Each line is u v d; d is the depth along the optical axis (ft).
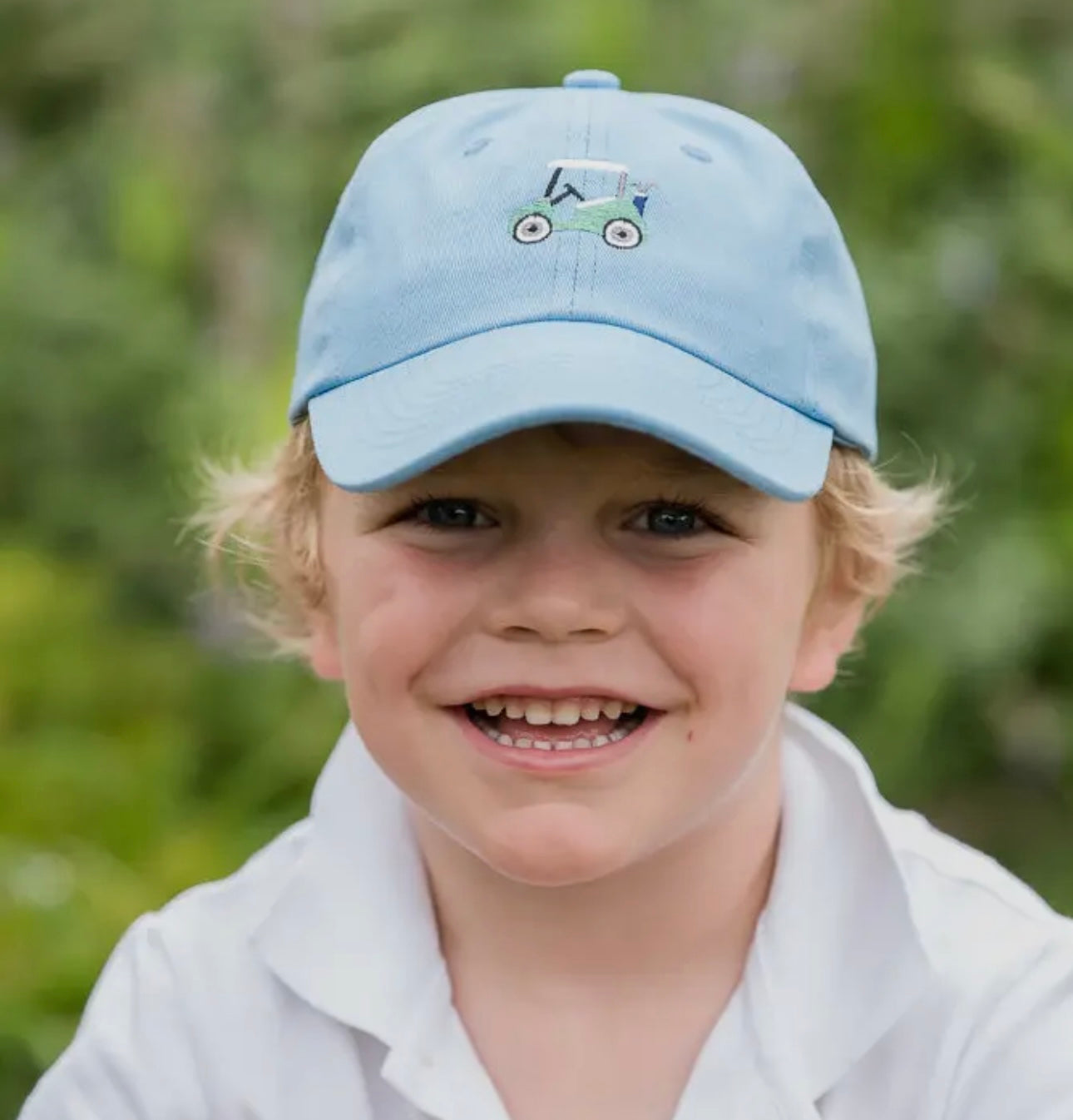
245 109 18.42
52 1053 12.84
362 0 17.43
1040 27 16.11
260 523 9.29
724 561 7.23
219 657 16.94
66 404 18.43
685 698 7.24
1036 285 15.02
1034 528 14.67
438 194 7.57
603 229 7.33
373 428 7.26
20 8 20.71
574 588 7.06
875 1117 7.72
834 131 15.99
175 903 8.68
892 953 7.80
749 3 16.22
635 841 7.29
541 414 6.87
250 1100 7.99
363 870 8.17
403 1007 7.90
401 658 7.27
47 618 17.13
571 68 16.14
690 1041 7.88
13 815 15.25
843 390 7.77
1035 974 7.80
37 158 20.67
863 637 14.43
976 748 15.19
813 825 8.14
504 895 7.86
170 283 19.02
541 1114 7.88
